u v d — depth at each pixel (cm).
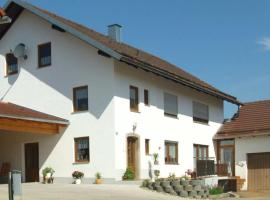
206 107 3369
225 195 2605
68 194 1928
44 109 2700
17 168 2753
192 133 3144
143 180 2448
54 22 2559
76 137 2567
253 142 3231
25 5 2656
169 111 2934
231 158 3353
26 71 2803
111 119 2459
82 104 2580
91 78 2547
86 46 2581
